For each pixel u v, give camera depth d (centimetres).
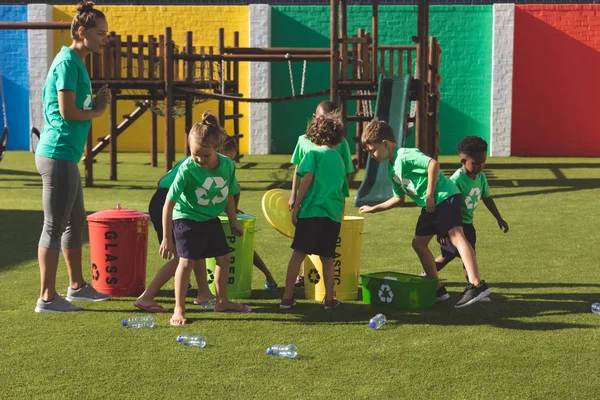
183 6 3309
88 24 839
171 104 2128
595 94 3181
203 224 799
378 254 1166
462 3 3288
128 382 610
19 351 689
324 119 874
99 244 910
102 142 2642
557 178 2297
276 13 3281
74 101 821
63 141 827
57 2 3444
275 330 764
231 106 3372
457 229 869
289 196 952
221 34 2411
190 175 782
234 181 831
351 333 751
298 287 983
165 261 1110
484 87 3209
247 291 919
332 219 851
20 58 3344
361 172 2530
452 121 3244
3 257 1127
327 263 860
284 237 1311
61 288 947
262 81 3238
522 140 3241
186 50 2247
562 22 3166
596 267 1062
